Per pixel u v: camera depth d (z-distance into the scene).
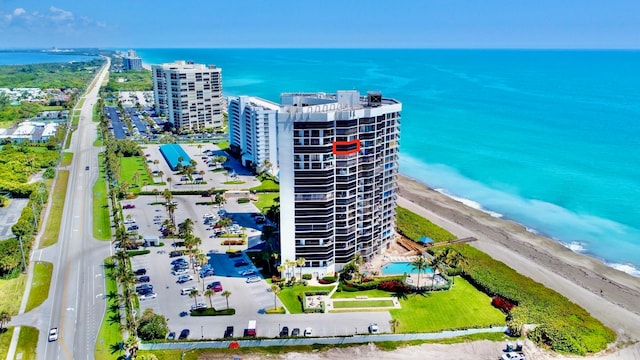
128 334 129.25
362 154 154.75
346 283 153.75
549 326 132.62
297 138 142.88
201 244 183.12
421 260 155.50
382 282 153.50
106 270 164.62
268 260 160.00
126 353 121.75
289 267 156.50
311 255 155.88
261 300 145.62
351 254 162.88
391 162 169.00
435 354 123.62
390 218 177.38
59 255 175.12
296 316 138.12
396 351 124.75
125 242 170.38
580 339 128.12
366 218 163.75
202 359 120.88
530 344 127.38
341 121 144.50
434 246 184.75
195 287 152.38
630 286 160.25
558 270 170.25
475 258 174.62
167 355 121.50
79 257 173.88
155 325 126.94
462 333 130.50
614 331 134.50
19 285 153.75
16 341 126.62
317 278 158.50
